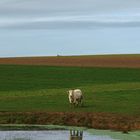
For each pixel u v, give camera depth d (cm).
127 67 15675
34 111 6088
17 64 17062
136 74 12675
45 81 10462
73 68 14675
